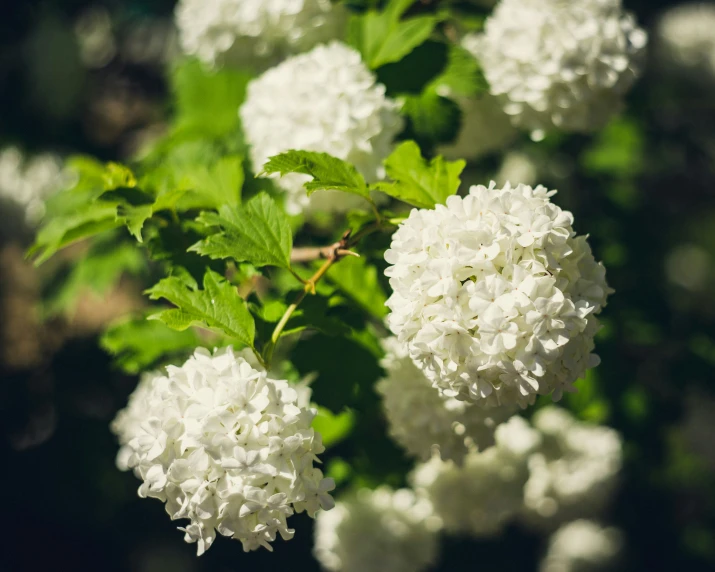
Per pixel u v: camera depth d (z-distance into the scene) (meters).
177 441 0.37
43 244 0.46
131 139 0.89
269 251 0.41
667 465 0.78
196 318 0.39
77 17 0.89
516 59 0.47
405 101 0.48
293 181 0.45
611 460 0.62
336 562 0.54
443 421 0.44
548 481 0.62
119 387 0.78
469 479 0.52
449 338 0.37
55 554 0.76
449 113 0.48
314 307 0.42
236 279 0.45
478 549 0.70
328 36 0.51
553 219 0.38
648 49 0.82
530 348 0.36
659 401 0.67
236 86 0.57
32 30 0.85
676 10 0.87
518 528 0.71
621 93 0.48
